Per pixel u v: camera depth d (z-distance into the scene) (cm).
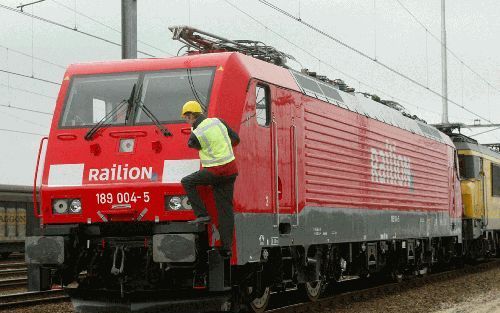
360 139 1498
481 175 2512
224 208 956
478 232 2447
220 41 1209
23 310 1302
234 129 1006
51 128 1041
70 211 1005
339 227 1368
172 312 1000
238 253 998
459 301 1464
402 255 1795
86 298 1022
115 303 1008
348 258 1483
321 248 1331
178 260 934
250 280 1123
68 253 995
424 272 2002
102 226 1009
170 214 970
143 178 981
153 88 1034
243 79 1038
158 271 995
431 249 1986
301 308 1264
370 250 1576
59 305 1369
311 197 1252
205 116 985
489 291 1653
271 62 1241
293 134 1191
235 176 962
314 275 1289
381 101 1802
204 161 945
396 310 1319
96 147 1011
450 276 2133
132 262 1009
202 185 951
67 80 1072
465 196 2381
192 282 1001
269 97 1118
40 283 1013
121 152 1002
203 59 1034
